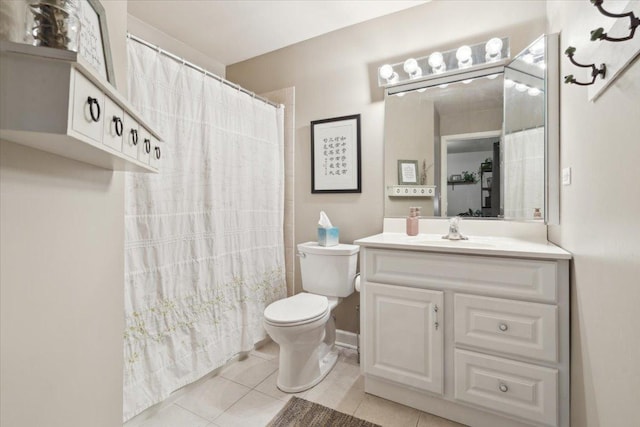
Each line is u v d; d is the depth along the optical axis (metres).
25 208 0.54
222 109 1.93
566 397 1.22
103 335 0.79
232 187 2.00
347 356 2.11
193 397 1.64
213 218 1.82
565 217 1.32
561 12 1.40
